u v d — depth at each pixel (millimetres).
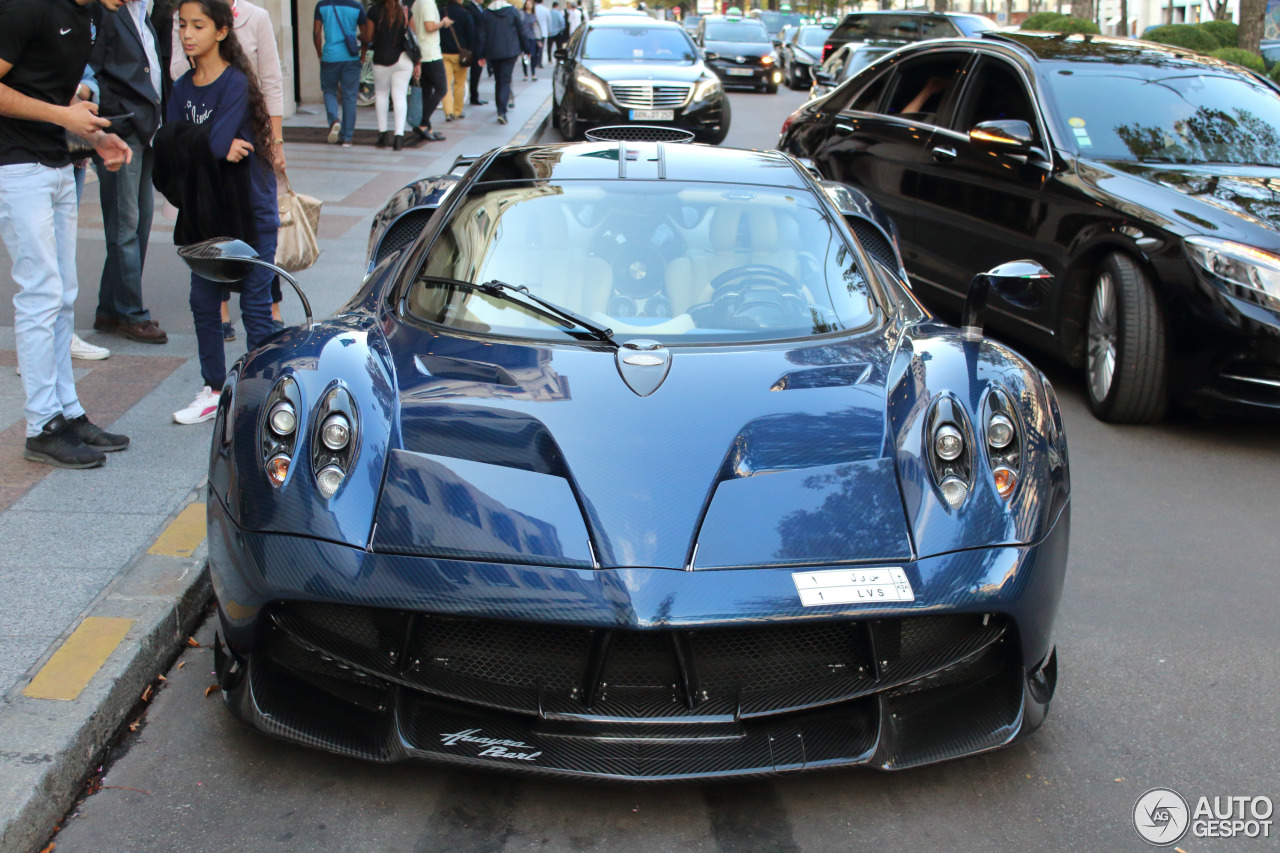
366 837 2236
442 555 2217
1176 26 25344
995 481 2477
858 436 2533
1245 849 2273
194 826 2250
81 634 2740
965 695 2453
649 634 2244
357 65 12492
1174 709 2818
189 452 4023
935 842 2279
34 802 2168
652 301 3059
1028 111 5719
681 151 3824
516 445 2430
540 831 2279
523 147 3947
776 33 34625
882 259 4578
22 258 3670
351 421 2471
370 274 3750
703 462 2406
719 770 2221
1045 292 5387
